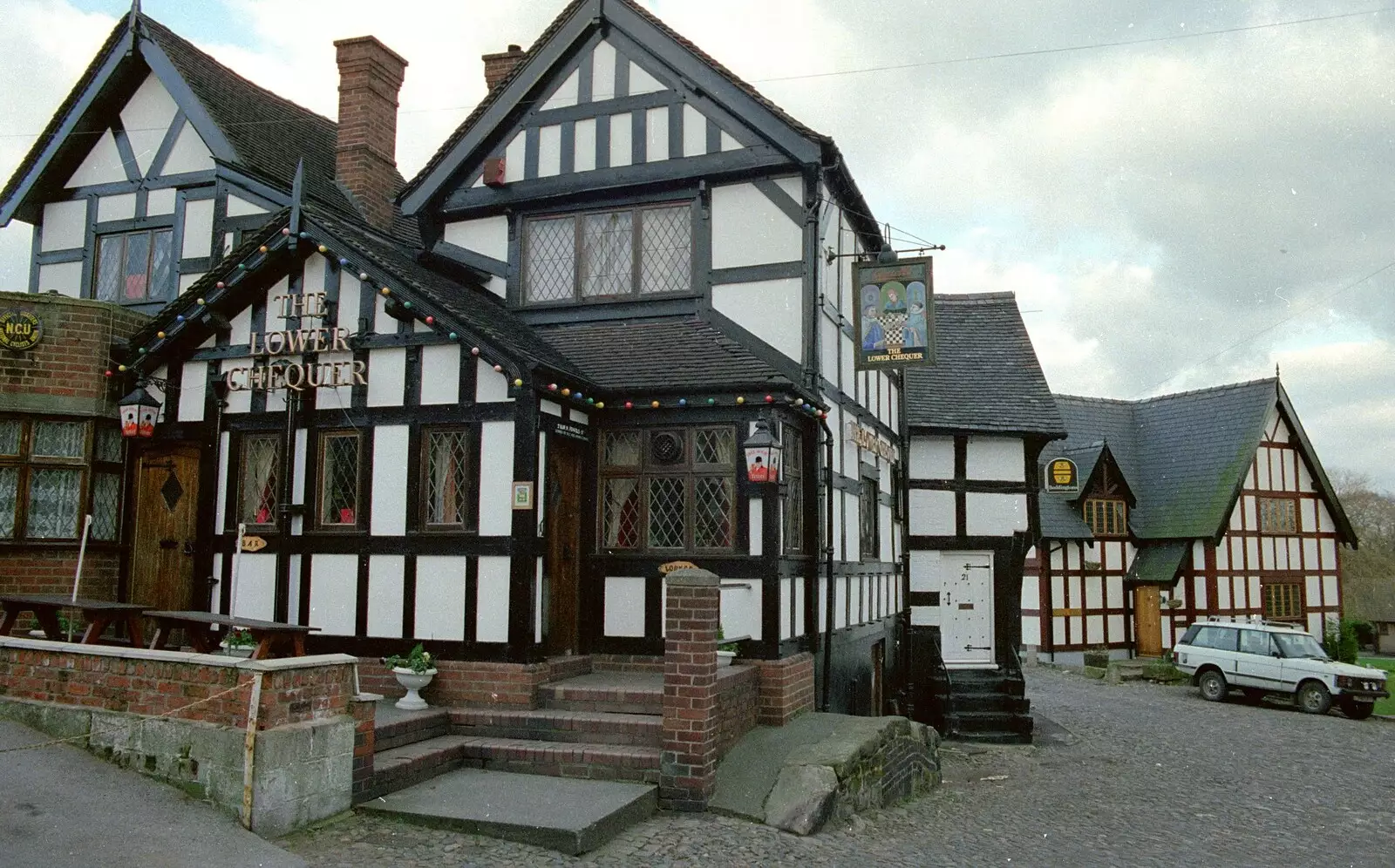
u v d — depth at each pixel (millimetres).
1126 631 29500
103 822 5598
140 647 7969
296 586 9602
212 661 6289
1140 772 12891
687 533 9867
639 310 11500
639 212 11695
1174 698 21844
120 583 10469
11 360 10172
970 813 9539
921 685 16500
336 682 6711
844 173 11430
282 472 9773
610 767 7766
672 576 7785
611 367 10461
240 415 10078
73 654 6805
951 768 12625
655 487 10031
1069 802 10656
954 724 15469
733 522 9742
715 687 7961
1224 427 31188
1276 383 30688
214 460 10094
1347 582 47312
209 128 12477
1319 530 31969
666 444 9984
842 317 12453
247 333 10203
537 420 9094
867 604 13570
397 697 8992
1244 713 19703
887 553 15508
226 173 12445
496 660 8828
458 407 9273
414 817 6676
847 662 12125
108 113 13367
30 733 6676
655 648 9805
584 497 10133
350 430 9656
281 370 9812
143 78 13227
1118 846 8625
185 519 10367
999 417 17172
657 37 11586
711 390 9672
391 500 9398
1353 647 30125
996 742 15203
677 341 10898
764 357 10938
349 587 9422
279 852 5684
